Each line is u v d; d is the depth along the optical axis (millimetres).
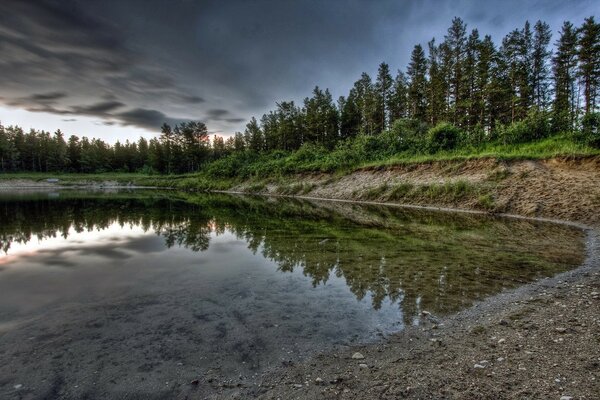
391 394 3322
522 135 26984
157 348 4184
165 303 5684
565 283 6582
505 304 5625
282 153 59688
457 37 45469
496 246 10141
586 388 3309
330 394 3342
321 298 5949
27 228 13844
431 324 4953
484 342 4363
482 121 42844
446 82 45125
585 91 39781
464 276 7176
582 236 11547
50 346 4211
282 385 3494
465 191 21203
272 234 12555
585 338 4312
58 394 3305
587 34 37438
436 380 3545
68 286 6547
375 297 6000
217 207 24062
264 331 4680
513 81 41281
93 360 3904
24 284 6656
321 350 4199
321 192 33594
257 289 6426
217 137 112625
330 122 66000
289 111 71438
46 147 102312
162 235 12406
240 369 3773
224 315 5199
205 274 7414
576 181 17641
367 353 4137
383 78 56312
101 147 111688
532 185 18891
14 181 77000
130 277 7164
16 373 3631
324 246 10359
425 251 9570
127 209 22359
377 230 13266
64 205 25141
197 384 3494
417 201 23422
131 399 3260
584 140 21422
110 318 5055
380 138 38844
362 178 31688
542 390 3312
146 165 111000
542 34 46344
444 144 30578
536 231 12688
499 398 3223
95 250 9852
